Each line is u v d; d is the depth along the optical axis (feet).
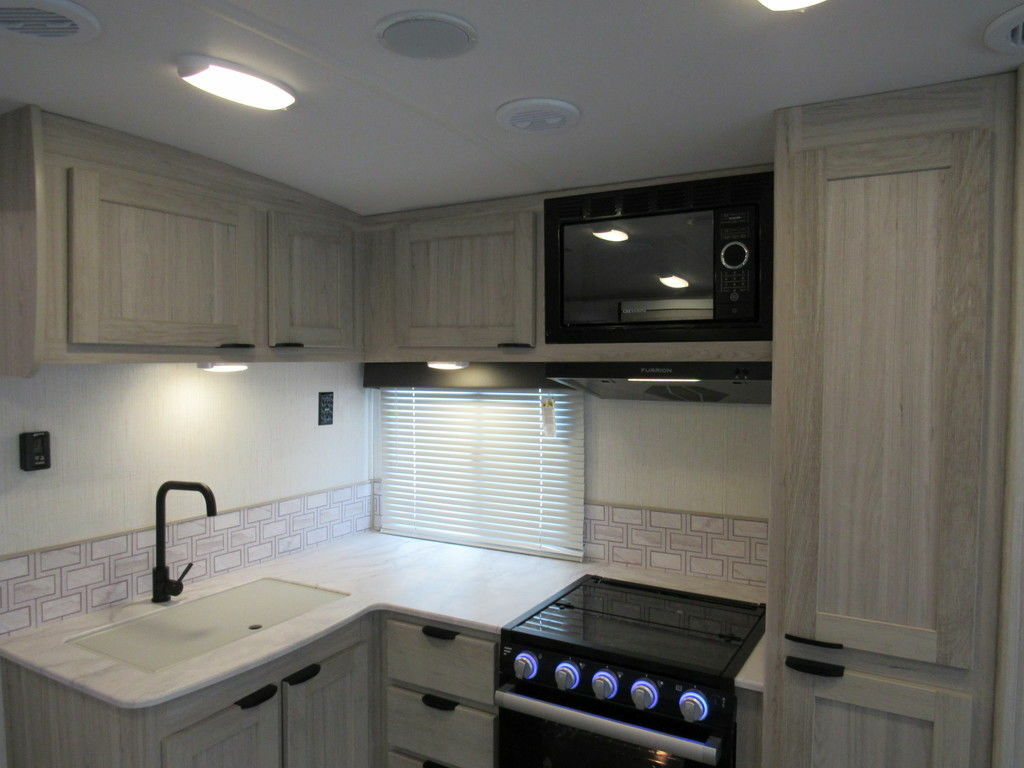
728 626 6.73
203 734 5.61
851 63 4.53
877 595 5.18
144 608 7.08
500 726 6.68
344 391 9.91
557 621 6.82
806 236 5.32
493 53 4.33
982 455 4.83
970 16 3.88
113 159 5.75
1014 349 4.68
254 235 7.00
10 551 6.28
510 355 7.59
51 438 6.55
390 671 7.34
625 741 5.87
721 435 8.00
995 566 4.83
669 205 6.67
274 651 6.07
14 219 5.38
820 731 5.42
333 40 4.16
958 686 4.98
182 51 4.31
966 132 4.82
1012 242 4.71
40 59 4.42
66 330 5.49
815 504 5.36
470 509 9.60
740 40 4.18
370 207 8.16
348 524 10.07
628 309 6.92
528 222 7.40
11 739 6.26
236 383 8.34
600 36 4.11
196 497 7.91
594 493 8.79
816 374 5.32
